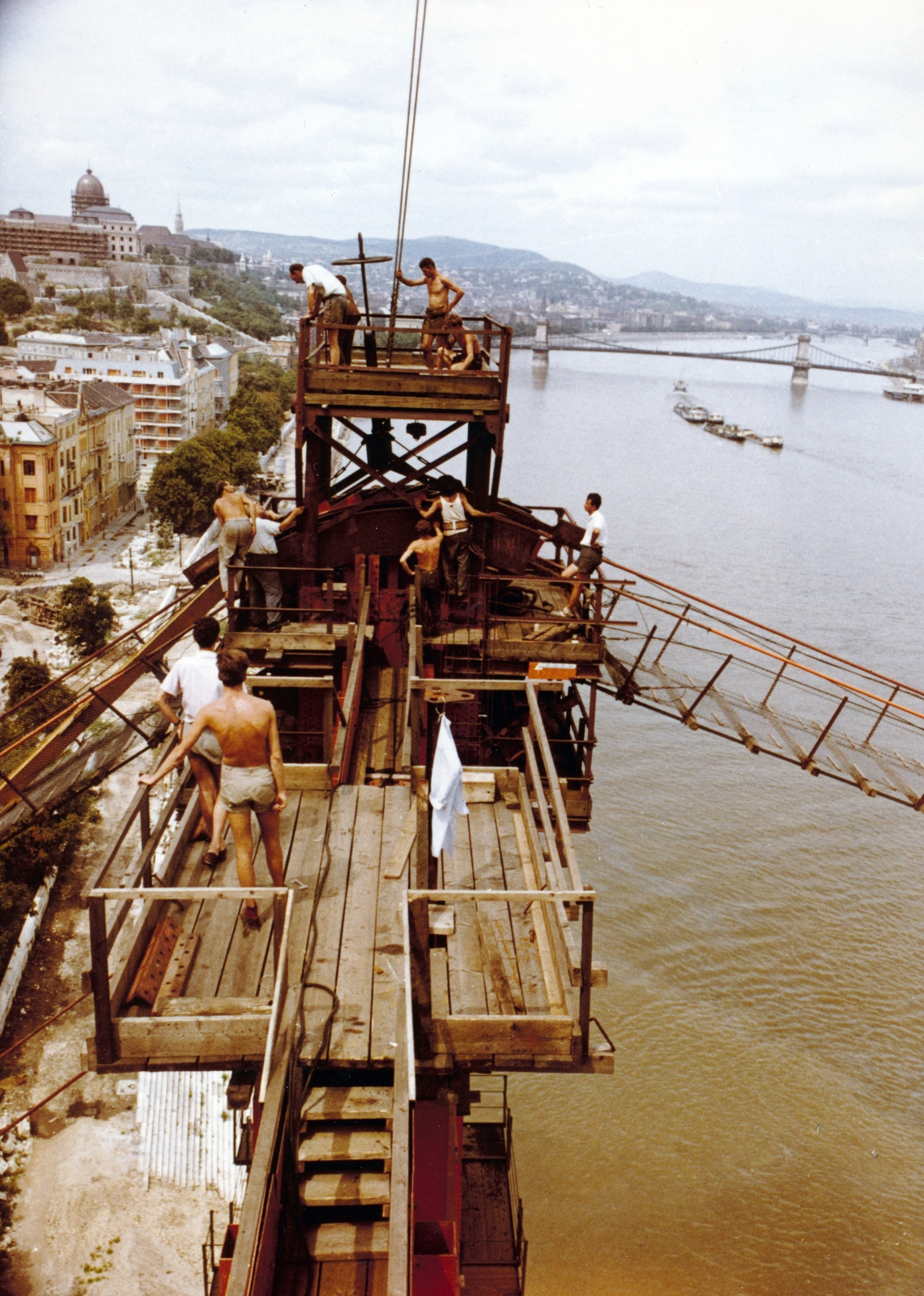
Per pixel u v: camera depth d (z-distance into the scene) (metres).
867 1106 36.00
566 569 16.34
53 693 58.75
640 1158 34.34
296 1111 6.87
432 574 15.59
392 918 8.52
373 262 16.22
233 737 7.92
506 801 10.78
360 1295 6.37
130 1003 7.29
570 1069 7.35
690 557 103.00
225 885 8.76
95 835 50.34
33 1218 32.03
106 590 97.62
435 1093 7.77
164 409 145.50
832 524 126.31
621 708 65.31
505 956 8.27
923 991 41.41
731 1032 38.97
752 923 44.66
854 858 49.72
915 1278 30.67
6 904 42.59
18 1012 40.00
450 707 15.30
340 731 11.18
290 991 7.51
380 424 18.19
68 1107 36.00
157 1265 30.88
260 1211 5.70
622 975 41.25
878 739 56.09
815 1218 32.75
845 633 80.56
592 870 47.31
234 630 14.96
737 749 60.22
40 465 100.69
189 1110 35.81
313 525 15.85
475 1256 13.72
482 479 16.44
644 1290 30.16
